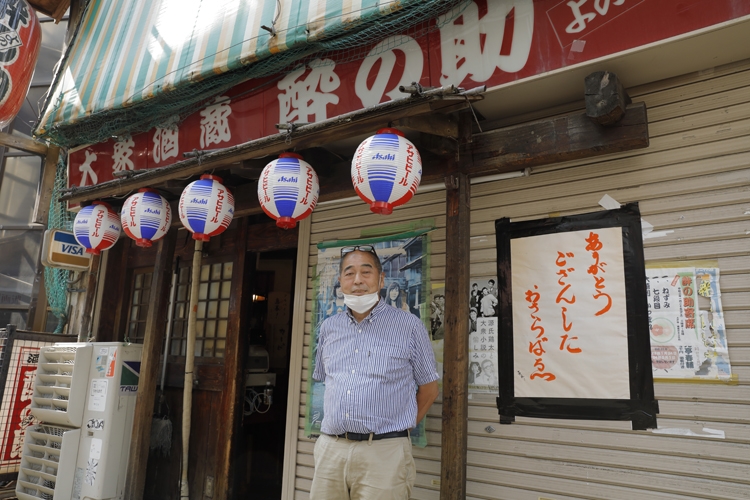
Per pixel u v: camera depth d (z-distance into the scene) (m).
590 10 2.94
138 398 5.07
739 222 2.86
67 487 5.05
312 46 3.87
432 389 3.20
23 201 7.99
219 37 4.34
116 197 5.10
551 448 3.16
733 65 2.98
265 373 5.70
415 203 4.14
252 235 5.44
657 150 3.15
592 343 3.14
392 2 3.28
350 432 2.94
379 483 2.84
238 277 5.41
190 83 4.41
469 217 3.60
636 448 2.92
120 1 5.90
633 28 2.81
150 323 5.22
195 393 5.56
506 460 3.29
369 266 3.22
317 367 3.45
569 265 3.30
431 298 3.88
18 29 5.27
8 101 5.23
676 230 3.02
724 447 2.71
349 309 3.35
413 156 2.96
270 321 7.12
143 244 4.43
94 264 6.52
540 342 3.31
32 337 6.02
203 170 4.11
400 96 3.53
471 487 3.38
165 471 5.61
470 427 3.46
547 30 3.07
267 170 3.48
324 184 4.21
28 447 5.53
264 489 5.88
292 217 3.49
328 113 3.87
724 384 2.76
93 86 5.34
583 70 3.03
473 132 3.71
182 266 6.07
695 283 2.92
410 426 3.00
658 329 2.97
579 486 3.04
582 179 3.38
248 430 6.03
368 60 3.71
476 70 3.29
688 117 3.08
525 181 3.59
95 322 6.41
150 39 5.07
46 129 5.59
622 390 3.00
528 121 3.64
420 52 3.48
